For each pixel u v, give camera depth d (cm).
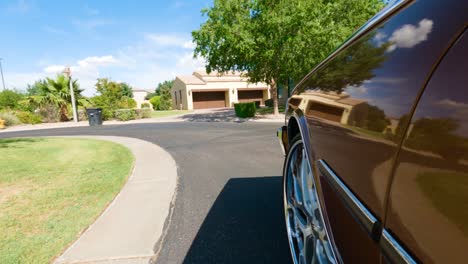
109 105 2473
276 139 842
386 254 96
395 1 124
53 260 244
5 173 553
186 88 3541
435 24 88
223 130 1152
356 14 1583
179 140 945
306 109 206
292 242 237
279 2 1379
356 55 146
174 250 255
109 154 744
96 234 289
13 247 265
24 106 2411
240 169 520
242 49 1333
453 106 75
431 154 80
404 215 89
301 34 1307
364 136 119
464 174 70
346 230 129
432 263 77
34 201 389
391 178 97
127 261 240
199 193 400
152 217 325
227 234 280
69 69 2186
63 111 2442
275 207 338
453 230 72
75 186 457
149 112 2300
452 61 77
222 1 1445
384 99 109
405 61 100
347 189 130
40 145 961
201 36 1499
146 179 484
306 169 206
